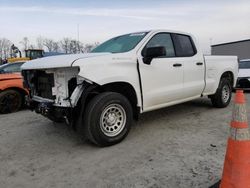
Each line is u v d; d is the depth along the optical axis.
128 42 4.84
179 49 5.34
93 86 3.98
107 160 3.63
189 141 4.24
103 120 4.04
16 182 3.17
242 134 2.40
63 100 4.03
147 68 4.59
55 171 3.40
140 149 3.98
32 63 4.56
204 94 6.00
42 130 5.27
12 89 7.33
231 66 6.71
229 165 2.45
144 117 5.88
